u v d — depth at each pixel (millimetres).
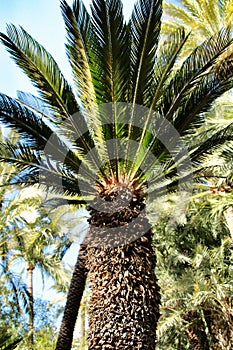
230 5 8023
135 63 4480
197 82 4637
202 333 9656
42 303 16562
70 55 4594
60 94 4621
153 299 3879
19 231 11703
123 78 4426
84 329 15953
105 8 4008
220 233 10086
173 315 8695
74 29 4270
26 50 4426
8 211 10914
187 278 8953
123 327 3619
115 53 4234
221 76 4680
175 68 7715
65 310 6383
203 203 7812
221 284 8570
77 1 4191
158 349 9617
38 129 4645
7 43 4379
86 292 13844
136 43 4383
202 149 5086
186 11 9164
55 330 15703
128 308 3701
